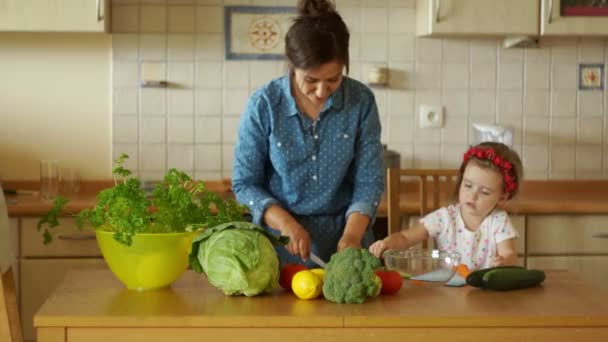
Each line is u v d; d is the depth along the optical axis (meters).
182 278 2.05
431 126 3.73
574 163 3.78
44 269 3.25
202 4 3.62
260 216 2.22
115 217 1.83
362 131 2.36
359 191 2.35
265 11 3.63
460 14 3.37
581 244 3.32
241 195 2.29
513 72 3.73
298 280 1.81
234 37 3.64
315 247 2.41
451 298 1.85
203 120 3.66
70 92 3.65
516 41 3.60
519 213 3.28
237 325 1.66
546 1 3.36
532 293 1.91
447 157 3.74
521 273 1.94
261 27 3.64
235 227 1.83
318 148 2.33
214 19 3.62
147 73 3.63
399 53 3.69
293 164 2.33
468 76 3.72
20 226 3.23
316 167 2.34
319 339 1.66
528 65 3.74
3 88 3.64
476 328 1.67
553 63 3.74
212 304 1.77
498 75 3.73
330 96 2.30
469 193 2.46
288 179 2.35
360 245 2.22
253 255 1.79
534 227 3.31
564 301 1.82
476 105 3.73
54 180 3.46
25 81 3.64
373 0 3.67
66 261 3.25
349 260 1.78
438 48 3.70
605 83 3.77
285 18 3.63
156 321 1.66
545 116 3.76
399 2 3.68
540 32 3.40
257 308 1.73
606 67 3.76
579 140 3.78
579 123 3.77
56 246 3.25
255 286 1.80
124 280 1.90
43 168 3.45
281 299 1.82
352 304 1.77
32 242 3.24
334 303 1.78
